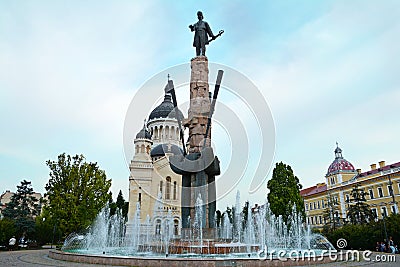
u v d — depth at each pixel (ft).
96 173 132.57
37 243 148.05
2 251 95.20
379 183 196.95
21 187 168.86
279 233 125.18
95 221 125.18
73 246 103.81
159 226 168.14
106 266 42.45
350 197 225.35
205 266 37.96
